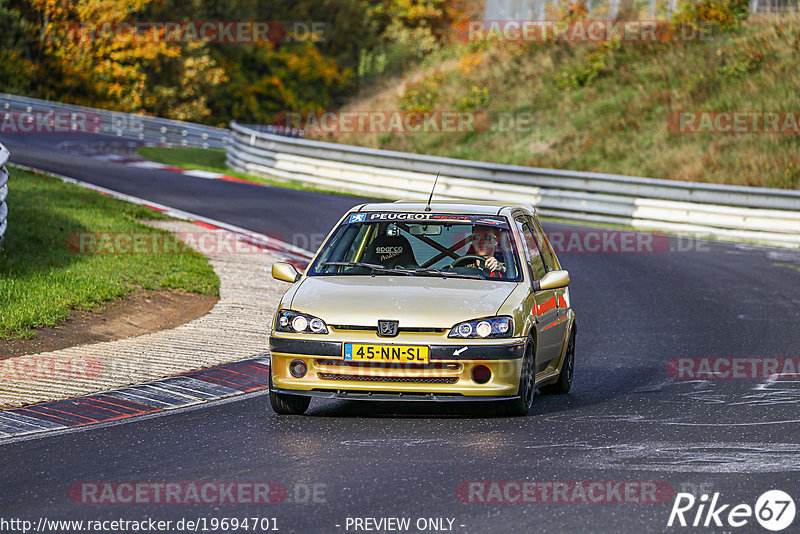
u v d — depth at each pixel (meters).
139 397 30.97
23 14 182.25
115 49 184.88
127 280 48.41
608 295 57.31
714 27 129.50
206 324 42.84
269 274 56.53
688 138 108.81
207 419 28.53
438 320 27.72
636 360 40.31
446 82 144.00
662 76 123.44
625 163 108.25
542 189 95.94
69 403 29.91
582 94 126.81
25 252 50.31
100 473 22.83
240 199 89.88
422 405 31.12
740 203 84.94
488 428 27.69
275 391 28.56
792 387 34.59
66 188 76.56
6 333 37.38
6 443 25.53
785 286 60.22
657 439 26.47
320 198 95.69
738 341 44.03
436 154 125.62
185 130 154.62
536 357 30.55
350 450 24.97
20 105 144.38
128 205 75.44
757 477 22.66
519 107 129.25
